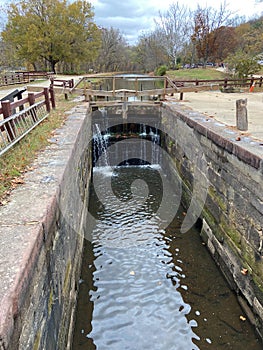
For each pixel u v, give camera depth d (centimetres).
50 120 668
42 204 278
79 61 3347
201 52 3278
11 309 160
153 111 1048
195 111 805
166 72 2800
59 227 320
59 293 307
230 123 630
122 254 559
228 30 3441
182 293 461
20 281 178
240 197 440
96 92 1002
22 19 2948
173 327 397
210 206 573
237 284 449
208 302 443
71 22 3084
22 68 3712
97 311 424
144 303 439
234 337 383
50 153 441
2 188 312
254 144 448
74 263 437
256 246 395
